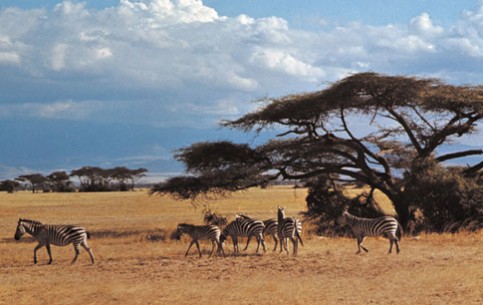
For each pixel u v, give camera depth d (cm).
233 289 1959
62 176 19325
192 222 5803
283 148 4841
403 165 5325
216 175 4797
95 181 19300
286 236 2909
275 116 4681
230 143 4912
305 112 4622
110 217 6725
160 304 1783
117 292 1962
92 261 2817
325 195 4866
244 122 4872
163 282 2184
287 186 19338
